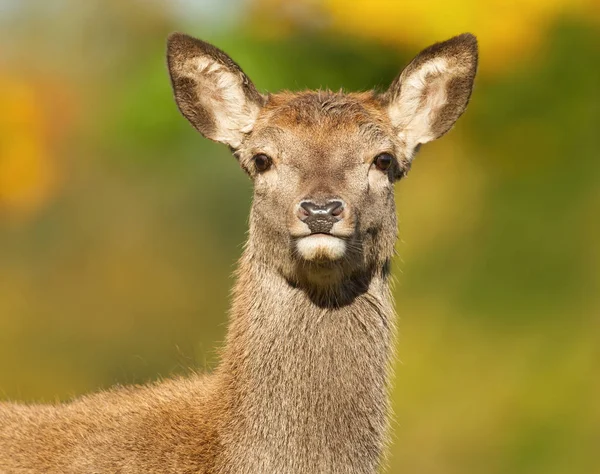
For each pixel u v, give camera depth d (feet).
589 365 55.67
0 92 68.90
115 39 65.98
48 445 29.81
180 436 29.37
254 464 28.66
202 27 57.21
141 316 77.97
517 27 52.13
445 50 32.09
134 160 70.28
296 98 30.99
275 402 28.76
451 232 60.23
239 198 78.64
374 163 30.01
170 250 82.02
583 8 52.95
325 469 28.66
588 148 56.49
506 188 58.70
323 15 52.34
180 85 32.07
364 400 29.17
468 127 57.16
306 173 29.09
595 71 54.65
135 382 33.91
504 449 55.21
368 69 53.62
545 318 57.00
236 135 31.81
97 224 78.74
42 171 70.08
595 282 56.85
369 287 29.71
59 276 78.43
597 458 53.93
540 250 57.67
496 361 57.06
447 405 56.70
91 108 69.62
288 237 28.94
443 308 59.00
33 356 72.79
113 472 29.12
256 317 29.45
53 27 70.74
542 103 55.57
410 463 55.83
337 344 29.09
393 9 50.90
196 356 34.73
